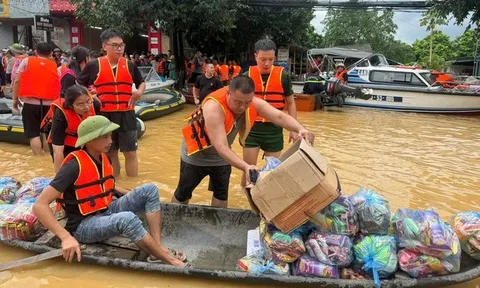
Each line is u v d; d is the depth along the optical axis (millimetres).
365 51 20516
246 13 22422
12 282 3248
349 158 7371
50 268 3424
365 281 2973
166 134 9180
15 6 19688
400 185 5930
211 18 16281
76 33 20594
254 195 3152
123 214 3322
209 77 9016
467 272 3100
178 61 18859
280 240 3162
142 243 3334
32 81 6699
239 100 3551
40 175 6023
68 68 6238
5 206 3830
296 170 3045
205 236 4047
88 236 3453
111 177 3637
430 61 41344
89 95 4555
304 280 3012
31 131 6918
